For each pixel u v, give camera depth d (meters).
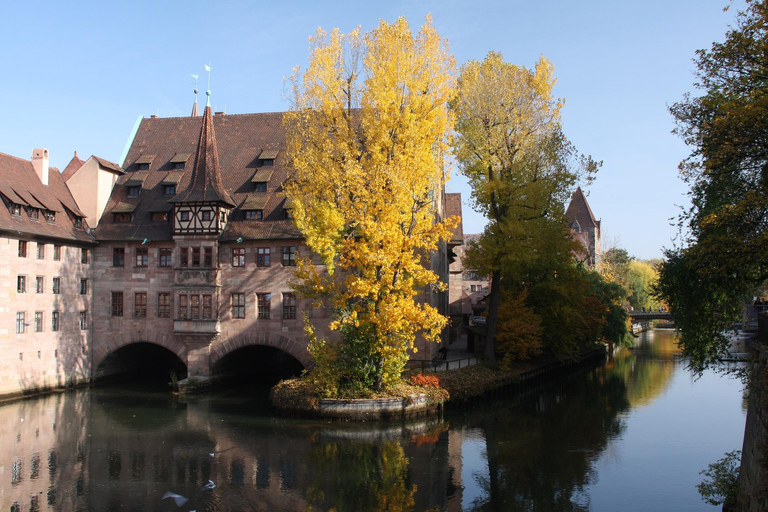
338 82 28.50
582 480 20.55
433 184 27.48
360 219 26.28
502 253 35.25
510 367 38.28
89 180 39.44
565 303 41.66
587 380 42.84
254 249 36.53
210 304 36.25
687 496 19.09
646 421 28.95
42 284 35.00
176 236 36.78
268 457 22.86
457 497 19.05
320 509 18.06
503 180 34.84
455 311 66.00
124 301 38.31
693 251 17.95
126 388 37.44
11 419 28.80
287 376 42.75
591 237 94.75
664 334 89.38
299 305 35.78
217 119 43.88
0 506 18.17
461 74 36.62
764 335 17.30
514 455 23.31
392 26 26.81
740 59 16.83
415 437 25.64
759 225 16.67
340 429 26.78
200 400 33.56
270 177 38.75
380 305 26.36
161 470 21.41
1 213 32.31
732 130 16.30
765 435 14.35
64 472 21.25
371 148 26.22
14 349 33.00
